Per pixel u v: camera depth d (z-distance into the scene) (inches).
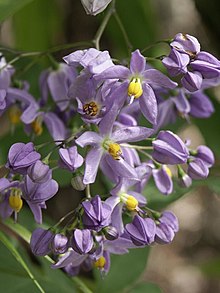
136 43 15.0
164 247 25.8
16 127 12.1
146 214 9.5
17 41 15.4
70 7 15.9
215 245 26.2
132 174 9.2
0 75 10.7
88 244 9.0
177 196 11.6
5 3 9.9
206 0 14.9
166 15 20.5
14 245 11.6
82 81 8.9
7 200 9.9
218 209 26.6
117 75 8.9
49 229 9.3
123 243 9.6
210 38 15.4
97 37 10.9
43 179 8.9
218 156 13.7
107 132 9.1
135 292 12.0
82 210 9.1
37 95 12.4
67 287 11.8
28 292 10.3
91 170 9.0
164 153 9.4
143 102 9.2
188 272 25.4
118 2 14.6
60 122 10.7
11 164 8.9
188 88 9.1
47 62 12.6
